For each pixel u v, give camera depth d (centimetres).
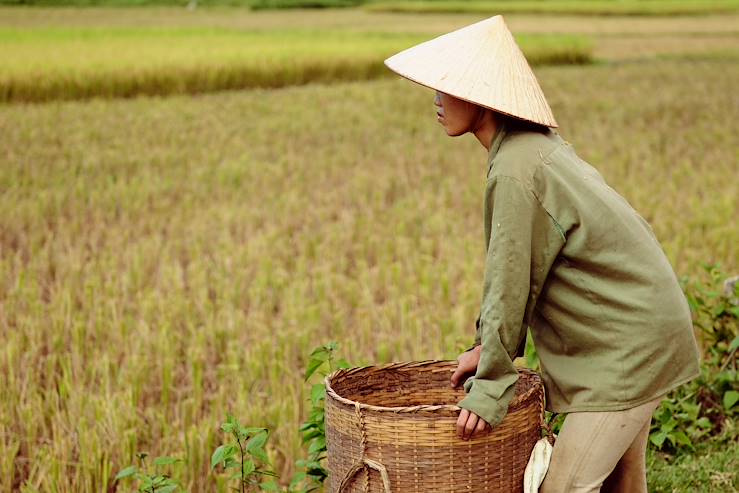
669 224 838
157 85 2114
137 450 437
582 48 2864
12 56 2211
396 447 259
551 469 272
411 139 1472
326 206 990
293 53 2414
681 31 4291
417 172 1193
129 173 1181
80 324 571
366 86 2239
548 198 257
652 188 1014
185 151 1324
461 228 875
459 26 4756
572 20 5297
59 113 1703
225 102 1925
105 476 399
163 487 325
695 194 986
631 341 258
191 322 593
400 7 6400
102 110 1755
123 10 6294
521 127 268
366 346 573
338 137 1477
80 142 1395
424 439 258
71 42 2741
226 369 509
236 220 902
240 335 582
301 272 718
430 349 552
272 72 2308
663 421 415
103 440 428
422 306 637
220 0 7169
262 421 445
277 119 1677
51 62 2059
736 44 3472
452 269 708
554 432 374
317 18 5684
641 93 2002
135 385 490
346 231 849
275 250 788
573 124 1572
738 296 481
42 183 1080
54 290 698
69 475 423
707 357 511
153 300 639
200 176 1127
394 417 258
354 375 314
